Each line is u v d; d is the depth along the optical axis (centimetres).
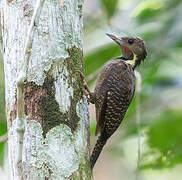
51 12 926
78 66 946
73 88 928
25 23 920
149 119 1427
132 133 1425
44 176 855
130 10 1575
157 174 1574
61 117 897
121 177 1722
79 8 992
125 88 1203
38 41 907
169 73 1489
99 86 1209
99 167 1769
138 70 1437
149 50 1454
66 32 937
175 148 1400
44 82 898
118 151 1639
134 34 1463
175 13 1483
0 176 1296
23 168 860
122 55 1292
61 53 921
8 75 922
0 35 982
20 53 911
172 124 1402
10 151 893
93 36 1502
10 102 907
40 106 889
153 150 1408
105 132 1176
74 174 873
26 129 875
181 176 1598
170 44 1467
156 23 1483
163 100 1487
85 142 920
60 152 875
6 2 948
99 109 1197
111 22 1479
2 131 1272
